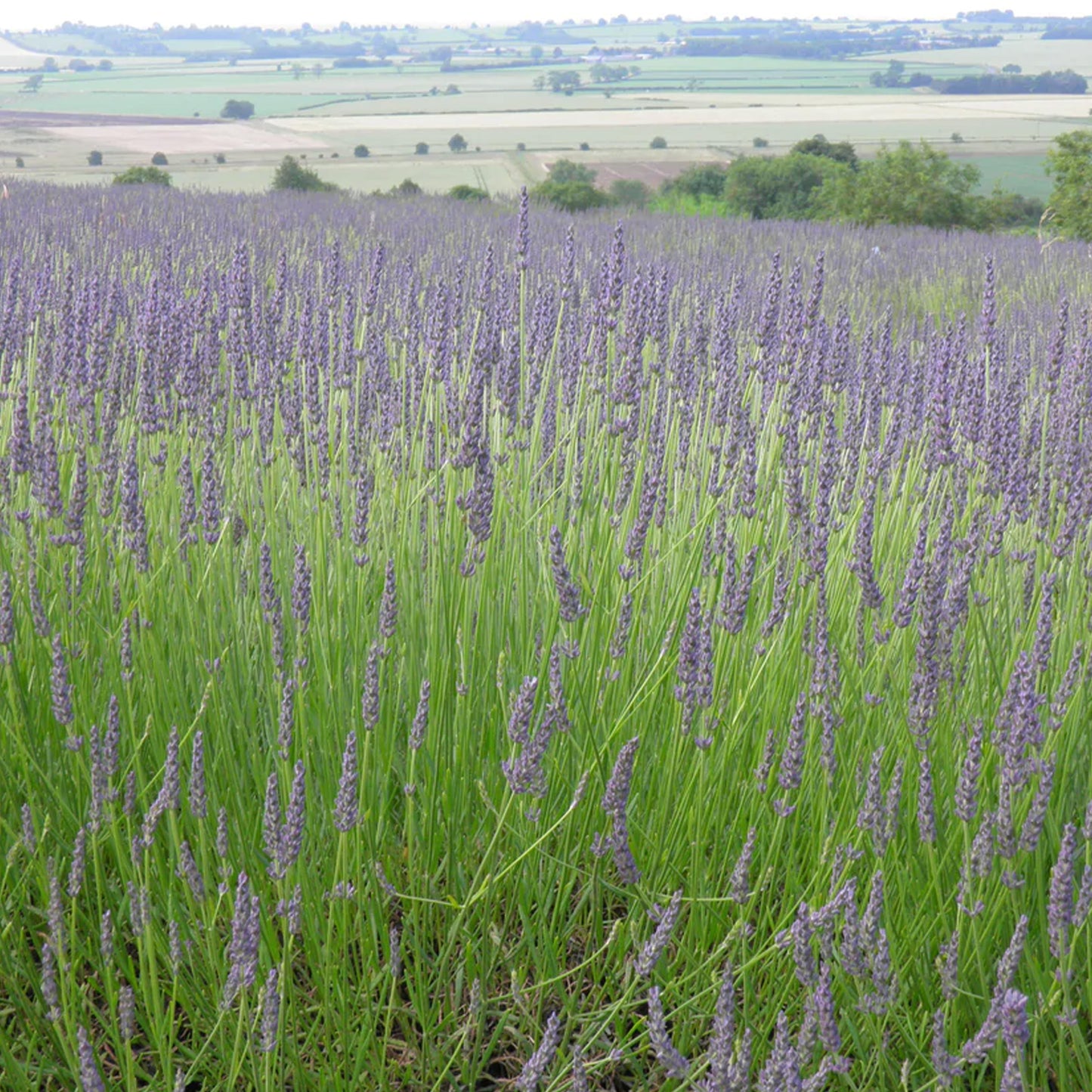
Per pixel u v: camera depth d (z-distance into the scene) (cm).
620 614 245
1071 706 233
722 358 346
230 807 239
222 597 289
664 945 193
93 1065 164
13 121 13250
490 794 251
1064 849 179
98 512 297
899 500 319
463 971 229
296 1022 205
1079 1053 189
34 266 705
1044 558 297
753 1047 209
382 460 349
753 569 222
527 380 358
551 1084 204
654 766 256
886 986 187
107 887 221
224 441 362
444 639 264
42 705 250
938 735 237
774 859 220
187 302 404
